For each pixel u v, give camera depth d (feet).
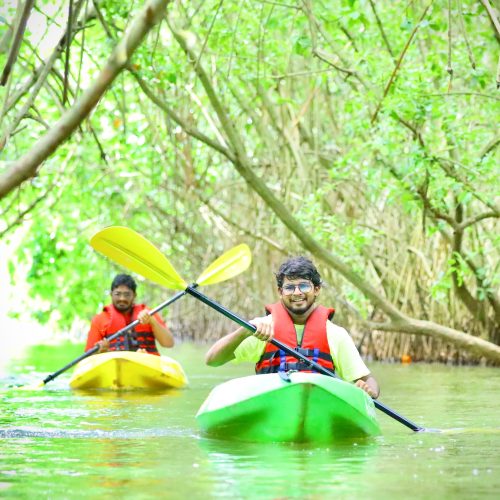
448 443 26.12
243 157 50.31
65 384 46.42
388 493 19.13
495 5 37.96
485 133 50.08
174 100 54.85
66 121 19.19
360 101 49.80
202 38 53.52
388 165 50.24
